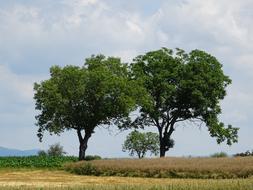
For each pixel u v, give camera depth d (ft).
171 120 301.43
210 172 162.30
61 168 223.10
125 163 189.06
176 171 168.86
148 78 294.25
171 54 304.91
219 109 297.74
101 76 264.93
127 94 271.90
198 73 295.07
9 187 88.28
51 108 261.03
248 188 82.28
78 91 261.85
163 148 301.22
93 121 269.85
